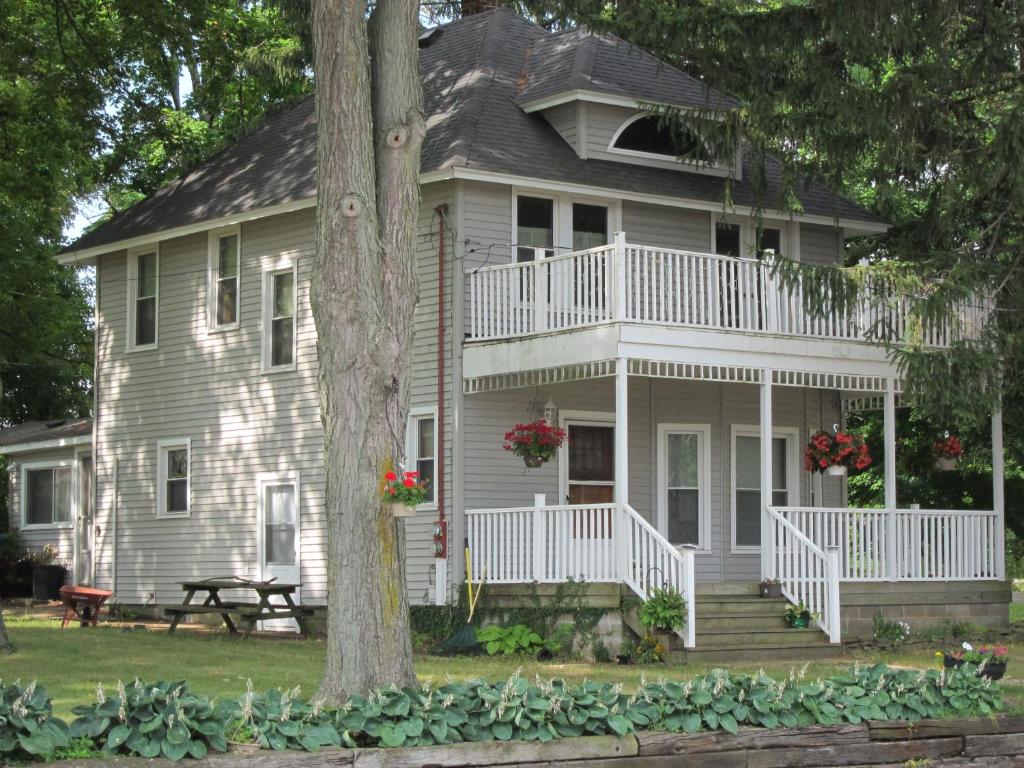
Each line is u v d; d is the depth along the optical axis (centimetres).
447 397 2030
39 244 3578
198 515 2442
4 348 3588
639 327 1822
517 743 977
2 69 2642
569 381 2084
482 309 2008
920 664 1722
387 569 1155
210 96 2739
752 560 2261
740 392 2272
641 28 2081
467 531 1994
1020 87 2052
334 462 1168
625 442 1805
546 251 2111
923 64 1992
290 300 2309
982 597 2119
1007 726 1173
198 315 2478
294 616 2088
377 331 1184
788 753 1070
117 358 2644
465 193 2044
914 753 1123
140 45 2606
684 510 2216
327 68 1206
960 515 2116
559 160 2120
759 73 2058
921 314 1888
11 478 3178
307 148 2400
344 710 963
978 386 1888
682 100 2247
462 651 1858
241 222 2370
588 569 1825
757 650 1780
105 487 2644
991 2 2019
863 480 3095
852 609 1980
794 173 2100
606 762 1002
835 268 1922
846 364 2005
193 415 2470
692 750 1033
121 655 1698
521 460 2070
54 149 2762
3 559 3086
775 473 2309
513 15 2497
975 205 2241
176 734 882
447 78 2322
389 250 1217
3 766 833
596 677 1548
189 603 2216
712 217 2280
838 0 1900
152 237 2516
